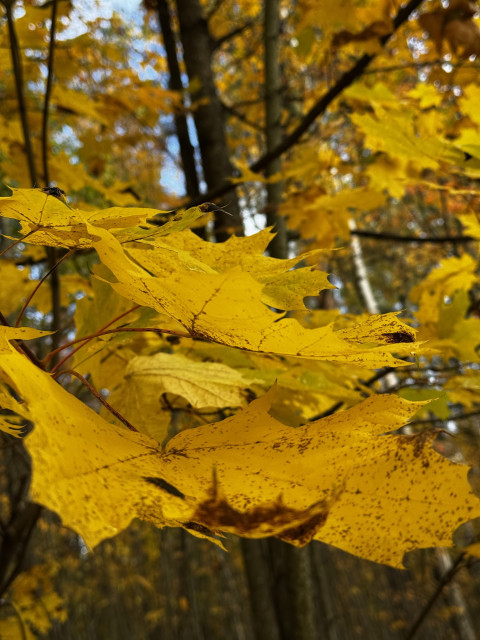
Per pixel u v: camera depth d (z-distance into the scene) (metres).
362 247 3.72
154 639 6.19
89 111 1.12
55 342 0.49
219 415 0.49
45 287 0.66
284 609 1.11
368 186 0.98
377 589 6.97
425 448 0.20
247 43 2.18
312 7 0.96
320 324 0.53
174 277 0.21
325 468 0.21
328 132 1.46
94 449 0.19
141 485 0.18
